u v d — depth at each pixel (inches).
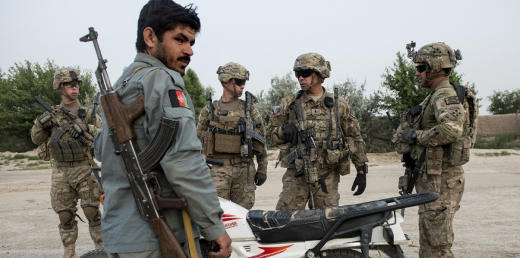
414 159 160.4
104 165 79.7
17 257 211.9
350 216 127.0
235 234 132.9
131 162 75.0
